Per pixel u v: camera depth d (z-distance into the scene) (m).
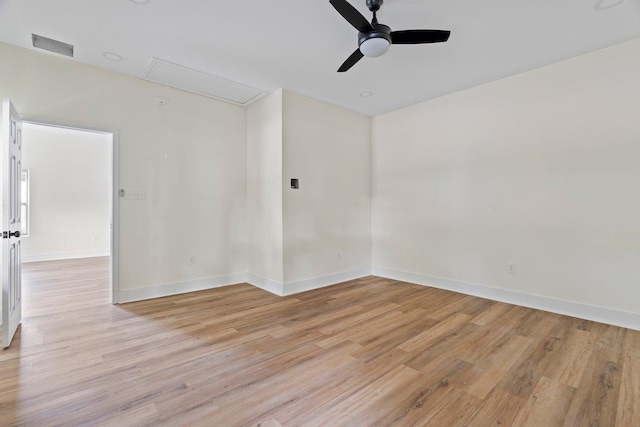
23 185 6.35
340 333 2.68
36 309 3.26
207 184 4.14
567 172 3.12
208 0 2.23
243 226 4.49
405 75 3.49
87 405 1.69
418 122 4.43
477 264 3.81
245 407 1.69
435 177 4.23
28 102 2.95
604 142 2.91
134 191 3.56
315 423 1.56
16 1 2.23
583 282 3.04
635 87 2.75
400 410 1.66
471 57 3.07
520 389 1.85
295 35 2.70
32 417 1.59
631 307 2.78
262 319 3.02
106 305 3.40
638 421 1.57
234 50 2.95
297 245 4.03
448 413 1.64
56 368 2.08
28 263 6.14
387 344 2.46
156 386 1.88
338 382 1.93
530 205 3.37
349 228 4.73
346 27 2.58
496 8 2.33
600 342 2.49
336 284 4.43
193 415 1.62
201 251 4.09
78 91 3.21
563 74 3.13
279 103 3.89
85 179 7.01
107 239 7.29
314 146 4.24
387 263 4.86
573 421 1.57
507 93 3.53
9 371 2.04
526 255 3.41
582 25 2.54
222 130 4.29
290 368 2.10
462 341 2.52
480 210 3.78
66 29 2.60
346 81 3.66
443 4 2.28
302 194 4.09
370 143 5.09
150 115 3.67
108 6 2.29
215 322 2.93
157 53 3.01
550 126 3.22
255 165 4.34
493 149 3.65
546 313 3.18
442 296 3.81
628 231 2.80
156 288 3.72
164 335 2.63
